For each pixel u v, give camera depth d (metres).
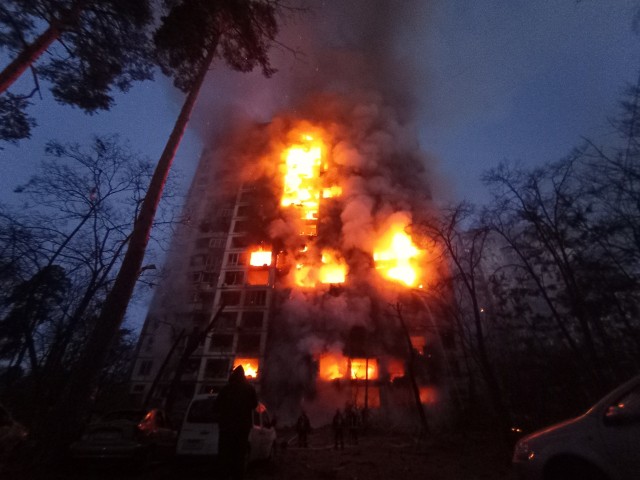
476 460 11.64
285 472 8.61
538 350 19.62
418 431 25.12
